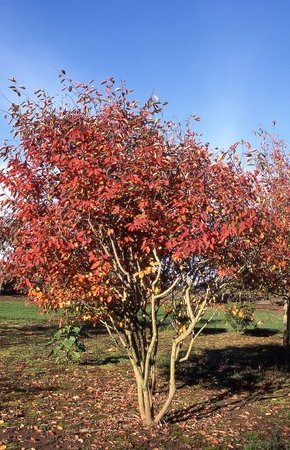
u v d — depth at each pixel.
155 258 5.53
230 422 6.46
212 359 11.53
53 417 6.44
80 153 5.21
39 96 5.55
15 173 5.37
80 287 5.64
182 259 5.33
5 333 15.18
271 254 6.46
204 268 5.71
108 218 5.50
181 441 5.60
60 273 5.58
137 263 5.65
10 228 5.89
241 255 5.56
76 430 5.90
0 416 6.37
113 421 6.32
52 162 5.43
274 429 6.12
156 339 6.24
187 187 5.20
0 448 5.16
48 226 5.15
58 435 5.68
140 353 6.39
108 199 5.14
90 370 9.92
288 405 7.41
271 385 8.88
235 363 11.05
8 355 11.30
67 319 7.34
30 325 17.67
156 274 5.80
